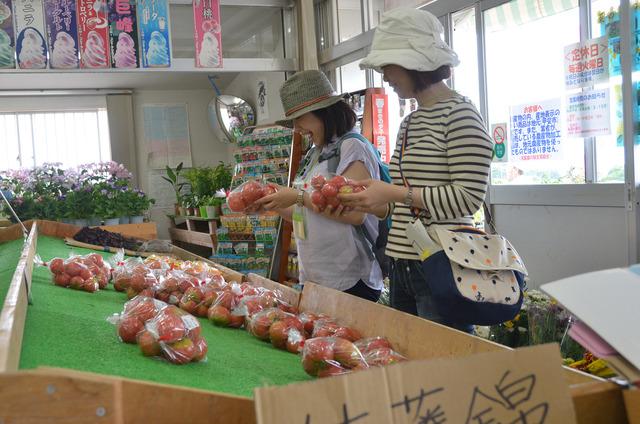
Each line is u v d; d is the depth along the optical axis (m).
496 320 1.76
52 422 0.74
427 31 1.88
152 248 3.69
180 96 8.55
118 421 0.76
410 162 1.93
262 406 0.72
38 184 5.52
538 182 3.63
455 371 0.82
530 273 3.73
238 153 5.32
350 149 2.36
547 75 3.49
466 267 1.75
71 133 8.27
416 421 0.78
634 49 3.00
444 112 1.88
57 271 2.14
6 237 3.57
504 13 3.72
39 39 4.77
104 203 5.58
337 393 0.75
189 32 5.33
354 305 1.75
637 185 3.04
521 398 0.83
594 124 3.24
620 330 0.90
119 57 4.93
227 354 1.46
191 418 0.85
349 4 5.28
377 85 5.02
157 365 1.25
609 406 0.90
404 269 1.98
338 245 2.40
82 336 1.39
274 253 3.82
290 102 2.42
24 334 1.31
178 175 8.46
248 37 5.70
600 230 3.26
